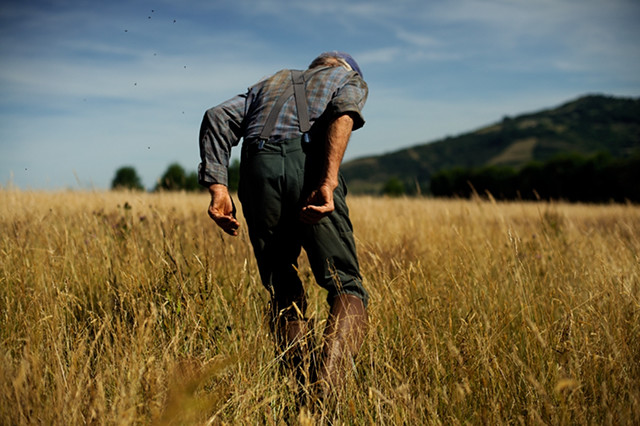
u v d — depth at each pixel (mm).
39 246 3424
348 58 2516
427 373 2053
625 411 1724
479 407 1919
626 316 2420
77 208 6434
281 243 2293
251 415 1834
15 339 2168
